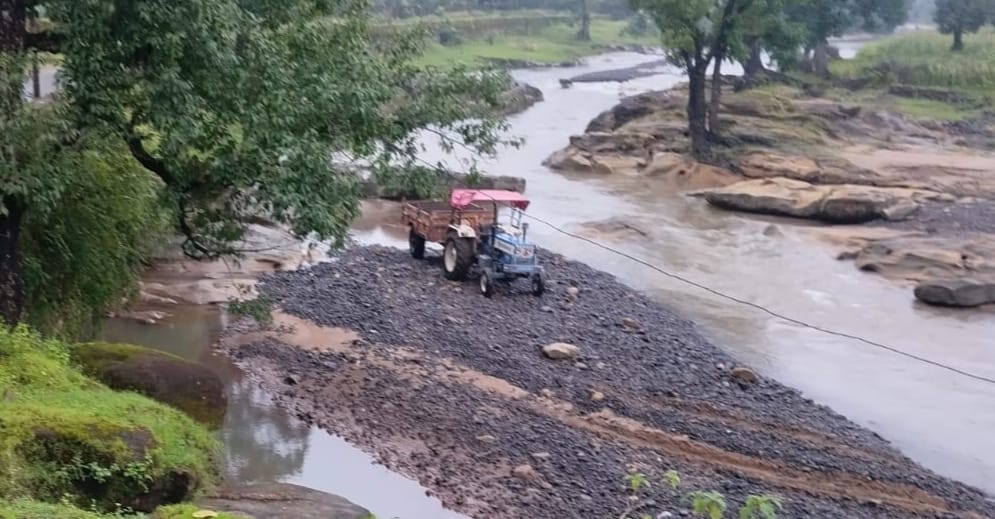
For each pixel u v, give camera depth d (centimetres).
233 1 1516
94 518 1020
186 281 2628
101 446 1187
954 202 4003
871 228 3603
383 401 1911
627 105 5828
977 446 1870
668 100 5831
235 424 1778
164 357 1716
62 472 1155
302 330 2323
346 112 1609
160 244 2409
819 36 6944
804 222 3781
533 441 1741
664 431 1831
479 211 2748
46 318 1780
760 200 3878
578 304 2595
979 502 1634
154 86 1430
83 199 1786
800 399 2050
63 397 1347
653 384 2067
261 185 1523
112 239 1855
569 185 4450
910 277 3002
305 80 1589
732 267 3105
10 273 1566
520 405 1908
